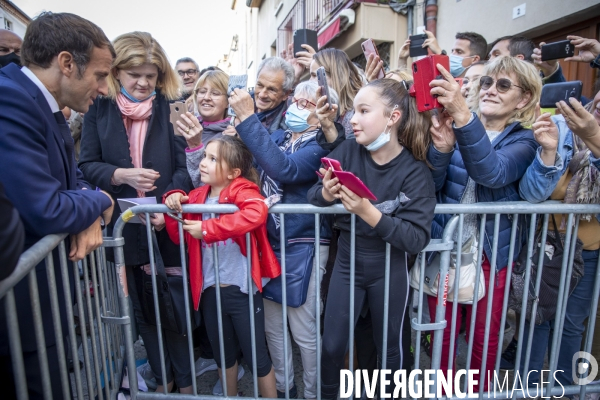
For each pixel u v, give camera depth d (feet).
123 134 6.66
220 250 6.19
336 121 6.77
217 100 7.76
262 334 6.35
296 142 6.57
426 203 5.24
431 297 6.29
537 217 5.96
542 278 5.89
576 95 5.35
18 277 3.12
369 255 5.65
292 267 6.26
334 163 4.61
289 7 37.17
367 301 6.37
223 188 6.26
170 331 6.73
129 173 6.36
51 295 3.97
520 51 9.62
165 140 6.87
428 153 5.62
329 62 7.13
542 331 6.75
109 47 4.68
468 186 5.94
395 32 21.59
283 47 38.45
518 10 14.14
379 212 5.03
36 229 3.84
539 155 5.34
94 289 5.71
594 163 5.37
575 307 6.48
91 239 4.66
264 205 5.48
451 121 5.34
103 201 4.66
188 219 6.13
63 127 4.71
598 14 12.16
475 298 5.58
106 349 6.33
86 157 6.83
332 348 5.87
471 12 16.39
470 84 7.89
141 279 6.49
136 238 6.38
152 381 7.51
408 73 7.82
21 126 3.78
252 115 5.98
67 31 4.23
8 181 3.66
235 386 6.79
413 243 5.08
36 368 4.43
